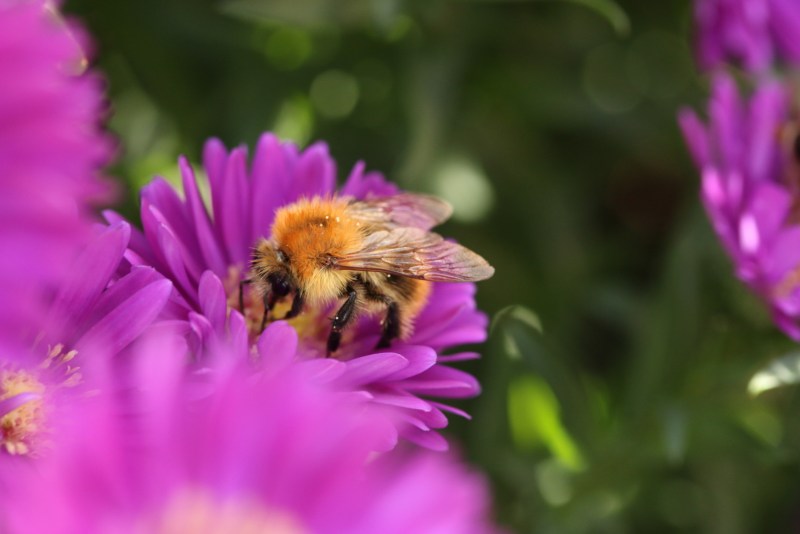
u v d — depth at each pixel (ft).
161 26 0.66
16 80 0.35
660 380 0.61
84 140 0.37
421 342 0.51
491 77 0.70
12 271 0.36
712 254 0.60
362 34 0.66
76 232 0.36
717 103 0.60
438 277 0.50
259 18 0.62
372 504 0.35
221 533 0.34
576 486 0.63
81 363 0.45
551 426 0.62
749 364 0.60
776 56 0.64
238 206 0.51
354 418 0.37
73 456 0.32
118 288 0.46
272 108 0.66
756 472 0.66
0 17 0.36
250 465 0.35
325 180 0.52
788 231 0.57
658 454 0.62
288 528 0.34
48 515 0.31
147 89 0.66
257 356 0.46
